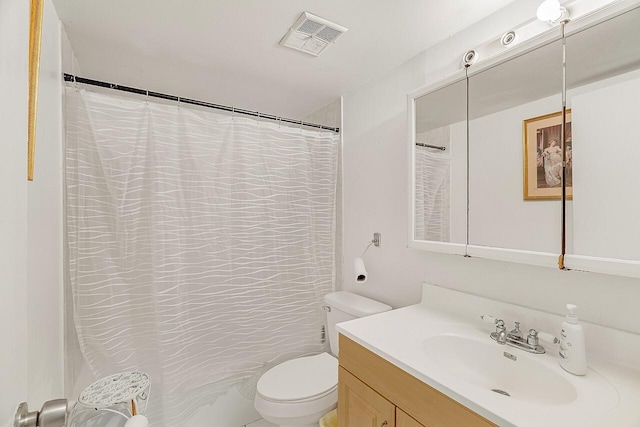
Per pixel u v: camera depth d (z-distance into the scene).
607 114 0.91
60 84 1.23
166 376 1.44
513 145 1.14
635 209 0.86
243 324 1.73
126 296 1.41
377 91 1.80
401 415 0.95
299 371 1.56
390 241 1.70
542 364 0.95
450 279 1.39
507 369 1.03
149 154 1.45
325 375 1.52
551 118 1.04
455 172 1.33
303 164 1.96
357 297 1.82
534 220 1.08
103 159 1.36
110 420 0.63
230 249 1.68
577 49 0.98
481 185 1.24
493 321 1.14
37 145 0.85
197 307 1.58
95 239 1.34
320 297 2.04
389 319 1.29
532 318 1.09
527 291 1.13
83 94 1.32
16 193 0.43
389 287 1.71
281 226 1.87
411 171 1.50
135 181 1.43
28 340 0.73
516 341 1.07
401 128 1.64
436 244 1.39
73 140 1.30
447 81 1.34
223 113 1.83
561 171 1.01
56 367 1.11
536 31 1.09
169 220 1.49
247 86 1.94
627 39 0.88
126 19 1.27
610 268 0.88
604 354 0.93
